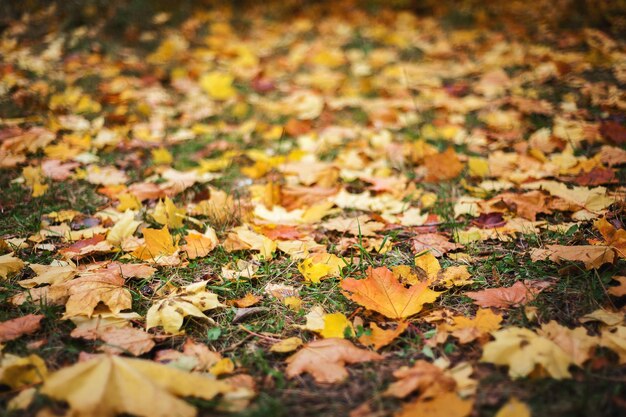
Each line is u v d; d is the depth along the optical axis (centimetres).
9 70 266
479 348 130
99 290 138
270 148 206
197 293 140
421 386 122
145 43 324
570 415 119
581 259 142
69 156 194
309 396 124
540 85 258
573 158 183
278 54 328
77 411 116
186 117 233
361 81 265
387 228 163
